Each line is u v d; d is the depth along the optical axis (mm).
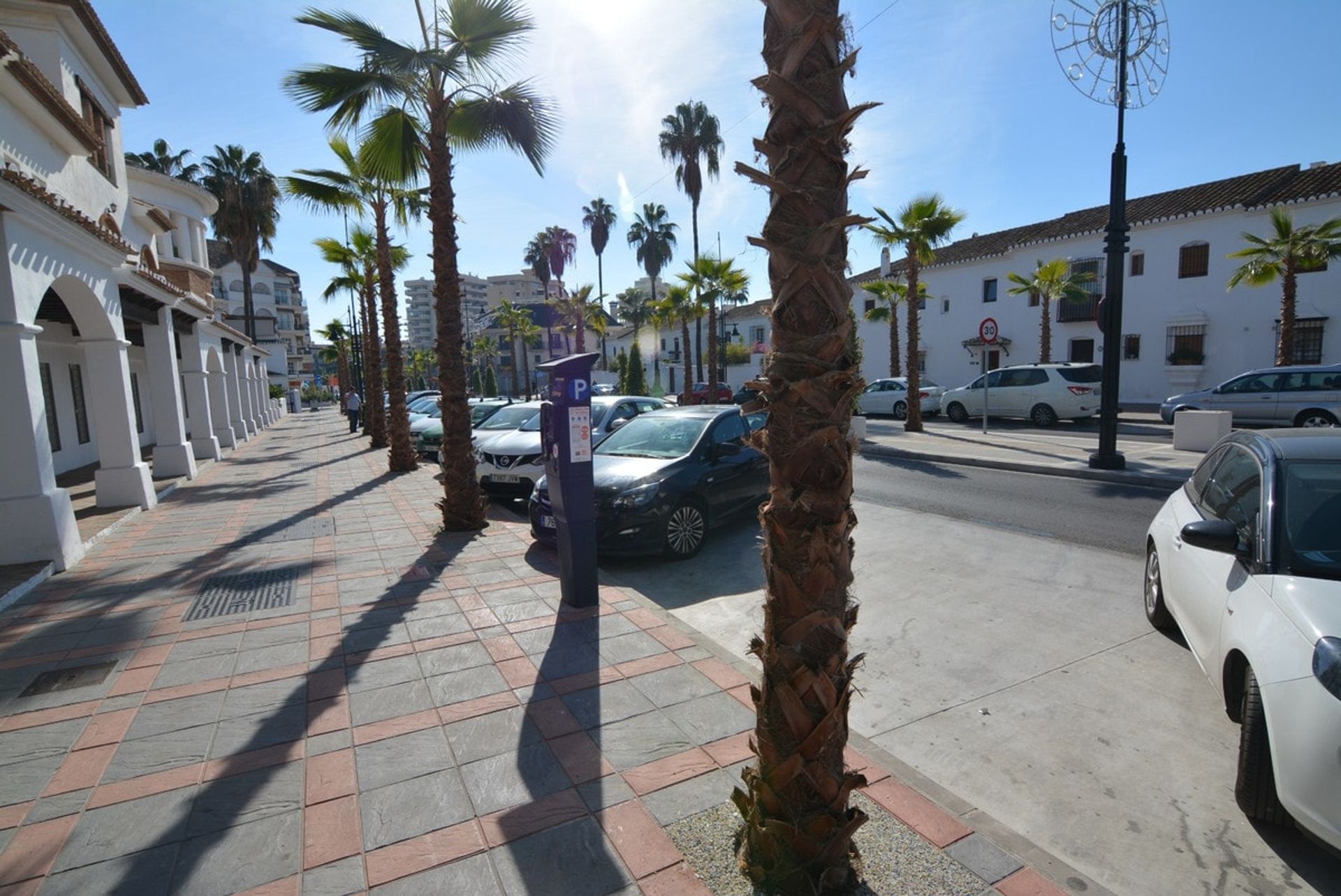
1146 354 24266
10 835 2783
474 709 3771
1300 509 3301
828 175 2025
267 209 35875
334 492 11188
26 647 4723
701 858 2584
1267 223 21031
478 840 2719
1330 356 20391
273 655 4535
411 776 3158
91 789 3088
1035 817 2996
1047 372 19219
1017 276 25234
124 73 11719
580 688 4000
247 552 7227
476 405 17609
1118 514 8352
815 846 2275
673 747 3369
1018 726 3719
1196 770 3291
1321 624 2678
